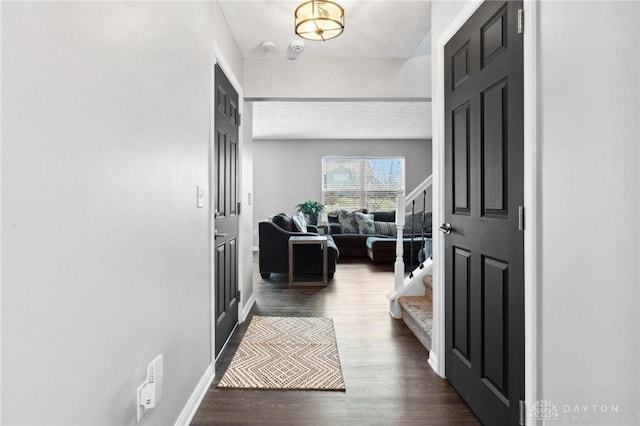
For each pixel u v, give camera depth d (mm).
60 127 896
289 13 2684
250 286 3926
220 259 2662
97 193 1045
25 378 794
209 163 2266
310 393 2113
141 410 1319
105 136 1086
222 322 2725
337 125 7023
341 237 7395
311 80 3572
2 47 738
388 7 2646
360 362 2521
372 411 1927
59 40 894
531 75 1362
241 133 3428
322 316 3561
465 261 1982
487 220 1729
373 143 8570
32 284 812
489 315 1724
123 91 1188
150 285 1396
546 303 1296
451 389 2150
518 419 1474
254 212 8508
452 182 2158
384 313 3662
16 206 769
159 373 1422
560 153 1220
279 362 2518
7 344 750
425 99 3637
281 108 5820
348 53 3463
